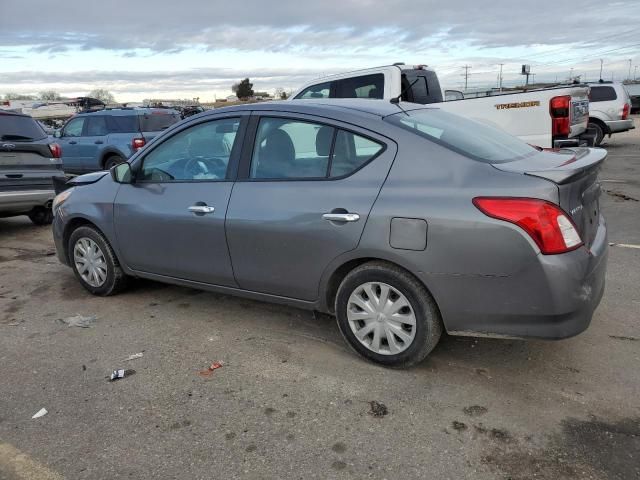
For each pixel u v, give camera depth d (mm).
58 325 4293
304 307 3715
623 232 6586
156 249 4316
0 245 7195
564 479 2422
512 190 2879
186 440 2779
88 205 4727
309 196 3457
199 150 4105
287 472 2523
